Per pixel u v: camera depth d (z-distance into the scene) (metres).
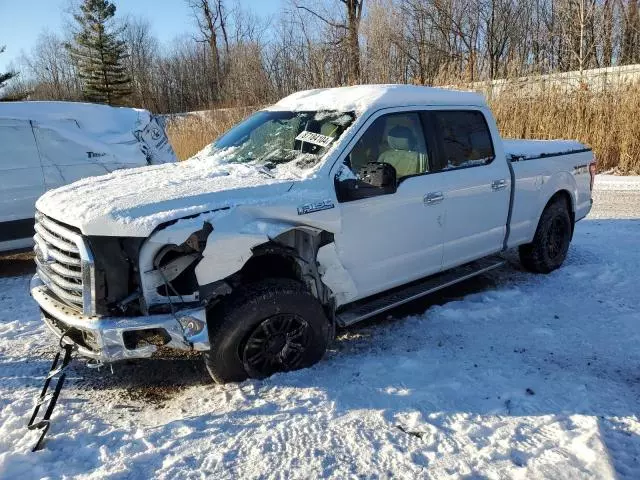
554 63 25.12
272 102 22.16
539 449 2.94
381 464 2.83
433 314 4.95
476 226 5.10
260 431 3.15
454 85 15.41
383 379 3.77
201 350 3.40
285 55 24.28
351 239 4.07
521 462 2.84
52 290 3.69
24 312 5.37
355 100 4.43
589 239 7.38
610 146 13.27
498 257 5.83
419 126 4.65
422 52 25.78
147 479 2.74
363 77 22.50
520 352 4.21
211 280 3.38
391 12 24.83
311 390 3.59
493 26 26.95
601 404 3.41
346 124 4.26
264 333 3.68
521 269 6.30
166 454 2.96
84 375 4.04
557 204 6.09
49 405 3.32
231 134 5.05
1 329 4.89
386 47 23.45
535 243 5.94
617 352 4.17
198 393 3.71
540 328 4.62
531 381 3.71
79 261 3.31
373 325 4.83
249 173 4.01
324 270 3.99
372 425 3.19
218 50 45.66
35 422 3.30
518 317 4.90
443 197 4.68
